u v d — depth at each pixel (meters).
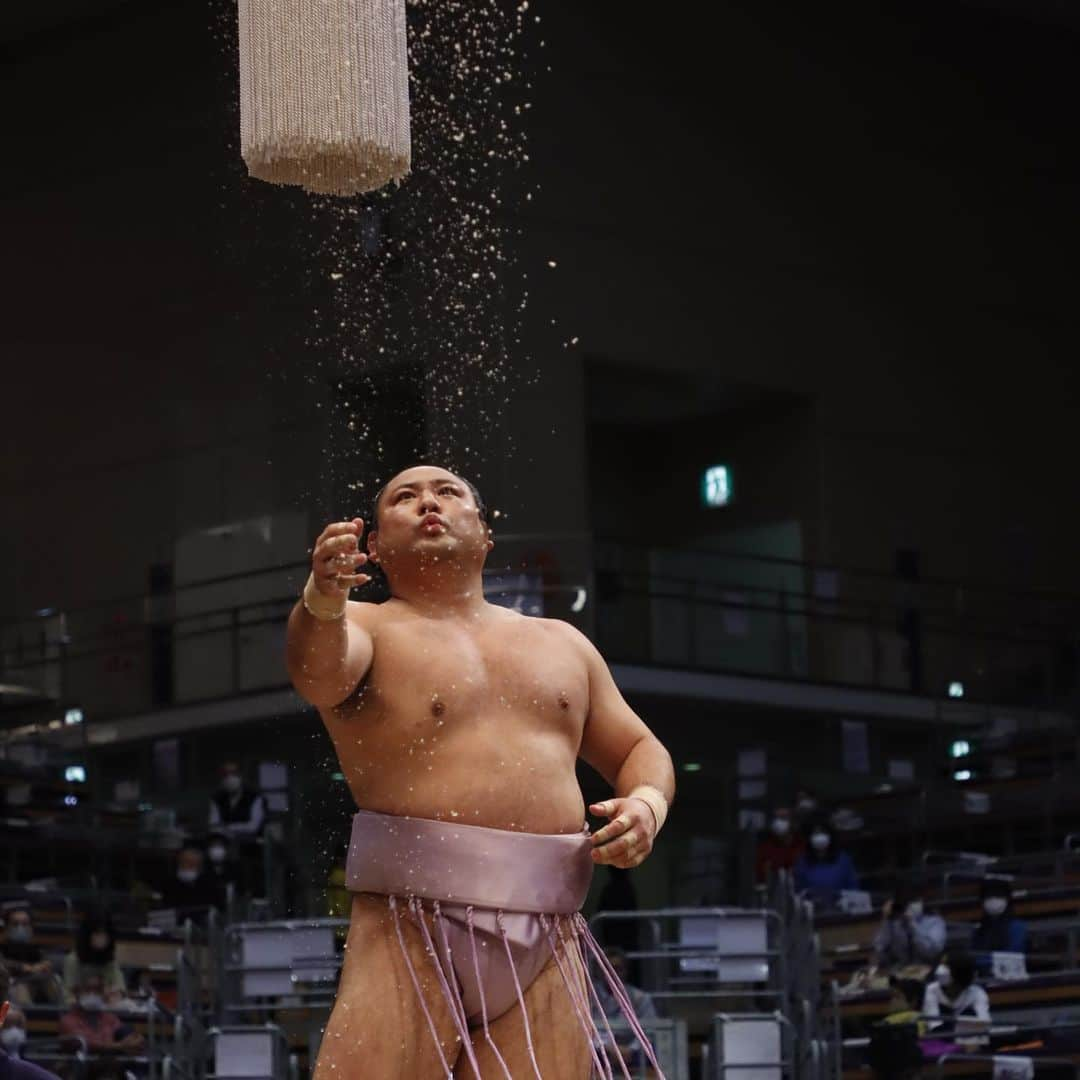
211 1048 11.41
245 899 14.40
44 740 19.39
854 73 22.75
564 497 18.89
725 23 21.75
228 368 19.09
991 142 23.78
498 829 2.92
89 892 15.34
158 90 20.36
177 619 19.39
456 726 2.95
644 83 20.94
